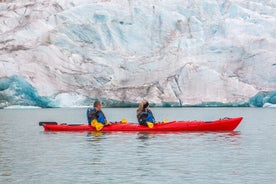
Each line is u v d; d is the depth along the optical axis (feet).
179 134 234.79
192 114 522.47
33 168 132.77
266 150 170.19
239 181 114.73
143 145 186.80
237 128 283.38
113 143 194.49
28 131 269.03
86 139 212.02
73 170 129.49
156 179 117.60
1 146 187.11
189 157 152.87
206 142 197.06
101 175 122.52
